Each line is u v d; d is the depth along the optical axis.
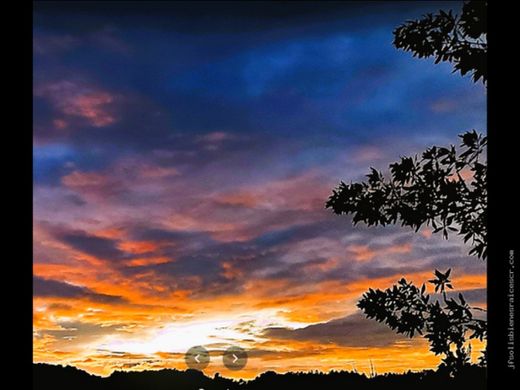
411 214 5.18
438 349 5.00
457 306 5.02
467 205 5.10
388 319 5.11
